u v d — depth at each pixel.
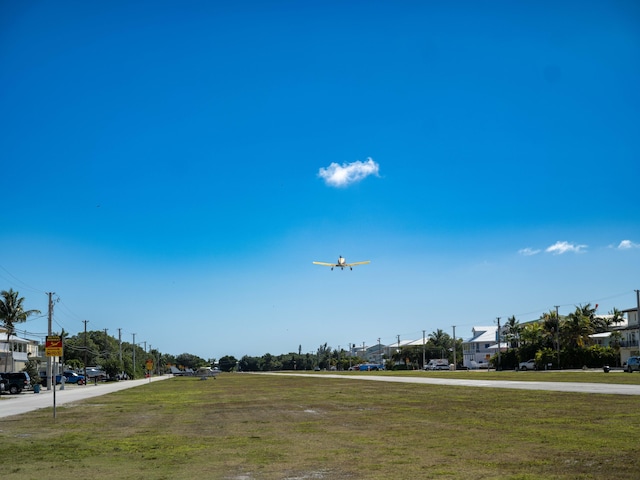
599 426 19.58
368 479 12.20
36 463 15.50
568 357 109.44
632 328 107.00
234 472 13.42
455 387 49.31
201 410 33.00
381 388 52.56
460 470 12.90
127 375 138.38
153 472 13.67
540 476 11.94
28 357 101.06
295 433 20.70
